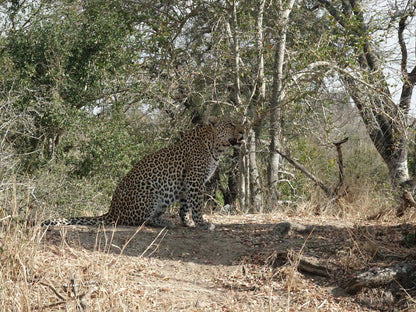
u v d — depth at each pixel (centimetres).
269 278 669
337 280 656
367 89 1400
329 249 716
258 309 588
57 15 1756
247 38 1487
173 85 1545
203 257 728
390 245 743
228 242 765
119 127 1689
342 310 601
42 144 1590
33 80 1680
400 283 636
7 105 1502
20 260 539
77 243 714
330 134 1480
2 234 606
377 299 618
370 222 902
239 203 1536
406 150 1739
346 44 1455
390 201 1156
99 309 504
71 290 545
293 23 1638
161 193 828
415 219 903
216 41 1555
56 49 1670
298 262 681
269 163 1500
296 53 1448
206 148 836
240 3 1520
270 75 1747
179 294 608
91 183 1586
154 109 1728
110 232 770
